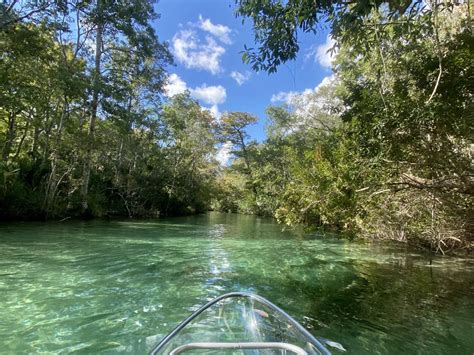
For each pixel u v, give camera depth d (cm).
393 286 707
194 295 585
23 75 1449
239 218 3512
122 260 853
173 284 652
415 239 1241
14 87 1431
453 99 511
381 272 844
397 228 1220
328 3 359
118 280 661
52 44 1609
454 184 609
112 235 1330
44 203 1652
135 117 1964
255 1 401
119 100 1861
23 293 554
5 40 1307
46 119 1783
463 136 548
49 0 1395
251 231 1888
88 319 461
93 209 2014
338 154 742
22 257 818
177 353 304
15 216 1567
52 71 1500
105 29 1869
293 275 779
